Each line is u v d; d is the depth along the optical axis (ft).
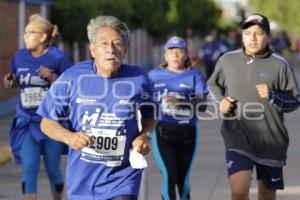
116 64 25.63
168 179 39.04
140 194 36.37
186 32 294.05
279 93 31.89
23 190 38.19
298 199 45.42
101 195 26.05
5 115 99.09
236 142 32.04
